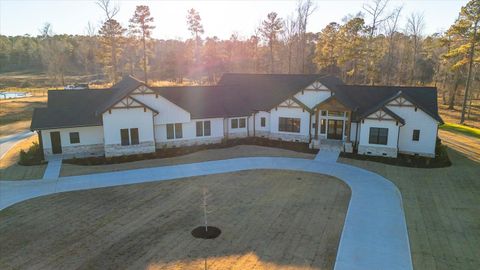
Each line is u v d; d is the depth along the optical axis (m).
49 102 28.59
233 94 34.97
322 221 16.05
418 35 71.50
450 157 27.19
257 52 78.38
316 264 12.51
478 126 42.69
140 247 13.80
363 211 17.12
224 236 14.62
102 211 17.38
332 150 28.58
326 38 65.12
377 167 24.44
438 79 66.12
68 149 27.27
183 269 12.23
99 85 72.12
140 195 19.52
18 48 122.94
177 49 85.69
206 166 24.97
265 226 15.56
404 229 15.23
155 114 27.75
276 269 12.20
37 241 14.44
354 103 29.80
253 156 27.55
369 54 56.59
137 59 91.06
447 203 18.12
